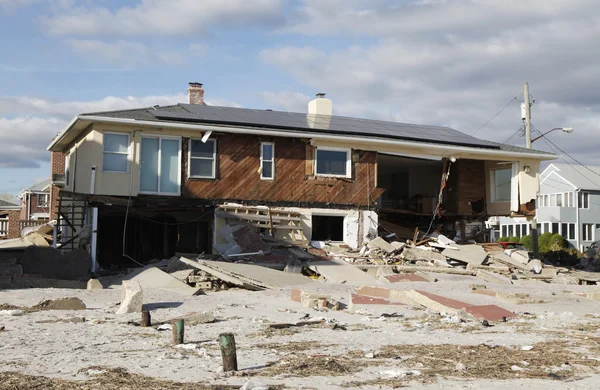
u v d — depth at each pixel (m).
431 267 23.33
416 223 30.75
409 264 23.78
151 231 25.44
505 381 7.14
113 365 7.88
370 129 27.38
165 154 23.05
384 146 26.33
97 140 21.98
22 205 62.69
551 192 60.88
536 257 29.08
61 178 31.77
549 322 12.98
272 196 24.48
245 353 8.84
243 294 17.25
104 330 10.84
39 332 10.50
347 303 15.49
